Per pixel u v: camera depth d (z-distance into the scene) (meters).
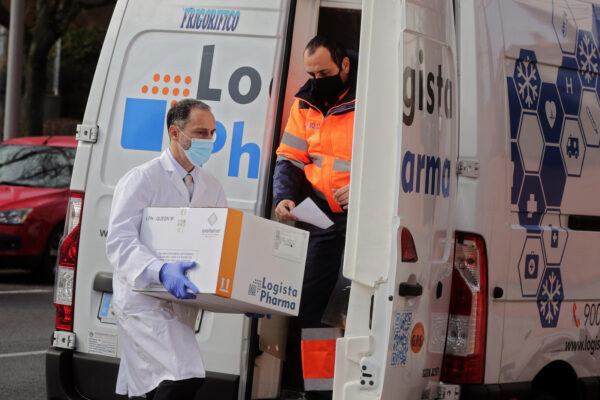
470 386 5.93
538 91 6.46
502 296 6.07
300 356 7.95
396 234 5.27
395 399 5.40
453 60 5.94
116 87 7.04
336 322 7.48
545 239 6.40
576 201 6.74
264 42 6.78
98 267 6.92
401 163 5.30
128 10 7.09
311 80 7.40
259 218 5.54
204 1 6.93
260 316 6.02
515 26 6.36
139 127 6.96
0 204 16.36
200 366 5.77
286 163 7.53
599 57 7.11
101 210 6.95
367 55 5.33
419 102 5.50
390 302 5.25
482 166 5.97
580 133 6.81
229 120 6.78
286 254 5.68
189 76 6.91
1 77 33.59
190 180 6.14
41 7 26.95
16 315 13.47
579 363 6.80
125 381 6.03
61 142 18.25
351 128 7.39
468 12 6.05
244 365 6.52
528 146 6.32
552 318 6.50
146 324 5.74
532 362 6.37
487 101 6.04
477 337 5.94
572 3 6.94
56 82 38.19
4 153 17.84
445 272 5.85
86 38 39.25
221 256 5.35
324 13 8.02
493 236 6.01
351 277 5.29
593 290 6.86
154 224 5.73
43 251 16.55
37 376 10.01
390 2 5.38
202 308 6.10
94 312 6.90
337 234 7.55
